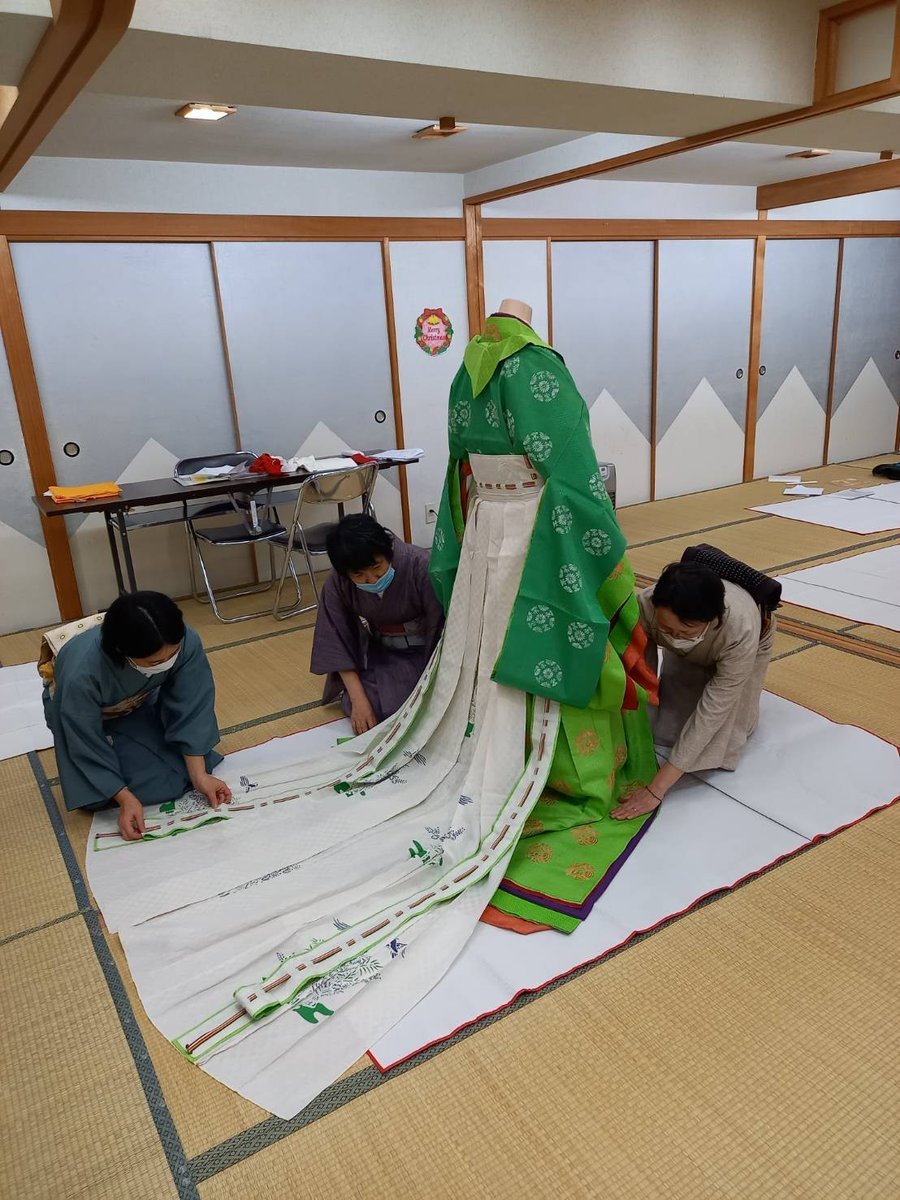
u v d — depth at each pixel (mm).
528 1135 1476
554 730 2229
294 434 5074
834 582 4258
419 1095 1564
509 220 5492
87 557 4609
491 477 2236
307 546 4320
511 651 2162
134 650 2082
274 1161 1466
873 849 2168
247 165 4613
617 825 2266
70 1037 1754
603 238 5887
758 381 6922
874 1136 1440
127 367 4516
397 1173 1429
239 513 4578
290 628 4234
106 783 2383
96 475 4543
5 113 2697
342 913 2012
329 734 2984
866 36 2787
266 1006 1750
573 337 5953
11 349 4195
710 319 6535
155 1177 1454
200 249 4598
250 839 2334
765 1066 1579
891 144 4113
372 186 5023
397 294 5227
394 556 2744
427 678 2561
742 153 5016
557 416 2045
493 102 2729
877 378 7719
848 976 1777
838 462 7668
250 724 3115
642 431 6434
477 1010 1741
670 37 2627
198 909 2078
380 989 1793
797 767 2545
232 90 2438
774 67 2854
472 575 2357
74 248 4277
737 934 1906
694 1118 1487
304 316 4957
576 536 2078
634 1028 1678
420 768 2539
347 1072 1625
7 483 4336
